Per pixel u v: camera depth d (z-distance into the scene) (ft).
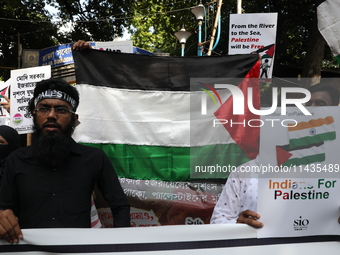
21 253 6.89
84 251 7.04
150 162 10.02
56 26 52.54
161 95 10.11
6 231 6.71
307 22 45.60
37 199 7.12
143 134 10.06
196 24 51.39
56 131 7.36
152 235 7.24
